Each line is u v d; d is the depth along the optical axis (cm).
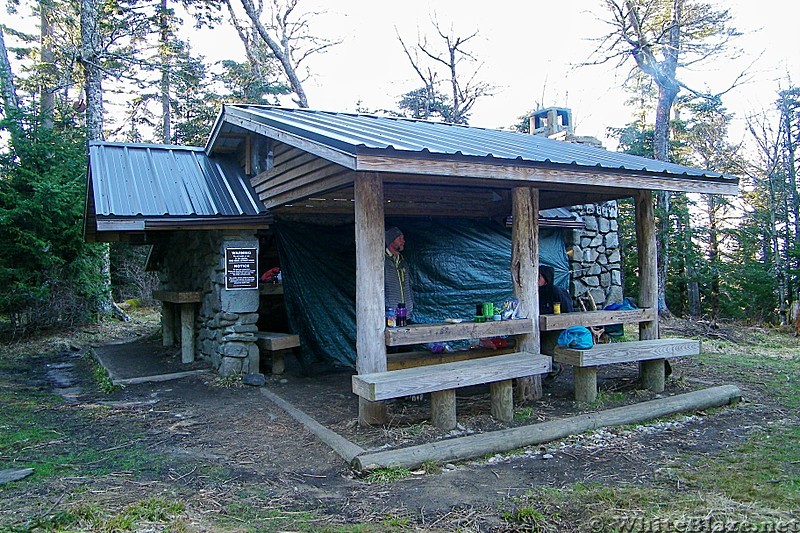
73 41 1777
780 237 1764
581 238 1070
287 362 786
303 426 490
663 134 1465
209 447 440
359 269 470
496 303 900
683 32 1409
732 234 1941
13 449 429
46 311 1129
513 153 508
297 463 403
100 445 445
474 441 421
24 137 1123
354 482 366
